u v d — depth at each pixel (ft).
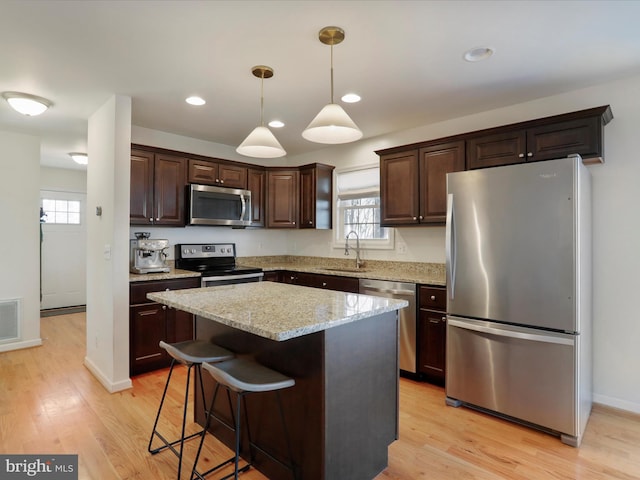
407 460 6.68
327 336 5.31
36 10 6.02
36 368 11.17
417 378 10.48
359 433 5.84
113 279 9.56
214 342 7.35
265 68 8.11
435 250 12.03
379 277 11.16
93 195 10.99
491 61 7.80
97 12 6.08
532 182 7.57
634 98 8.55
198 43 7.09
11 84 8.95
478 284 8.29
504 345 7.95
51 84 8.96
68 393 9.41
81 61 7.82
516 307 7.77
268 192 15.28
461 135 10.18
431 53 7.45
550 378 7.39
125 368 9.75
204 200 12.88
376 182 13.97
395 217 11.69
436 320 9.92
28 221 13.34
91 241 11.10
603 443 7.24
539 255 7.50
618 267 8.70
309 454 5.51
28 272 13.32
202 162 13.16
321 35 6.76
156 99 9.96
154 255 11.89
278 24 6.44
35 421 7.98
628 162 8.60
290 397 5.82
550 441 7.32
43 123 12.00
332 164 15.42
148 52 7.44
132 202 11.32
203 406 7.77
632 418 8.23
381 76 8.54
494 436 7.50
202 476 5.83
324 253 15.70
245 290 8.12
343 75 8.49
